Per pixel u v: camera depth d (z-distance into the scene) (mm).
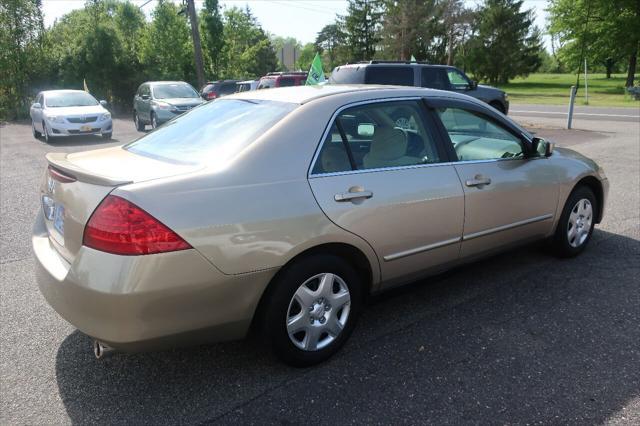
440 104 3762
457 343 3354
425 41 53844
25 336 3494
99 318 2455
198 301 2582
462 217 3668
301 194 2883
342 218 3006
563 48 46750
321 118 3141
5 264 4883
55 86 29172
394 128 3480
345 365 3117
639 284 4234
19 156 12516
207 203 2598
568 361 3115
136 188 2500
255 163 2830
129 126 21328
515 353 3219
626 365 3066
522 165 4145
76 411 2711
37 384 2945
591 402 2730
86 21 32094
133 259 2408
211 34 35312
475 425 2568
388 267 3348
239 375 3027
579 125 17281
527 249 5102
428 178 3469
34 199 7652
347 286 3154
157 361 3189
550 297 4012
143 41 34031
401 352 3254
